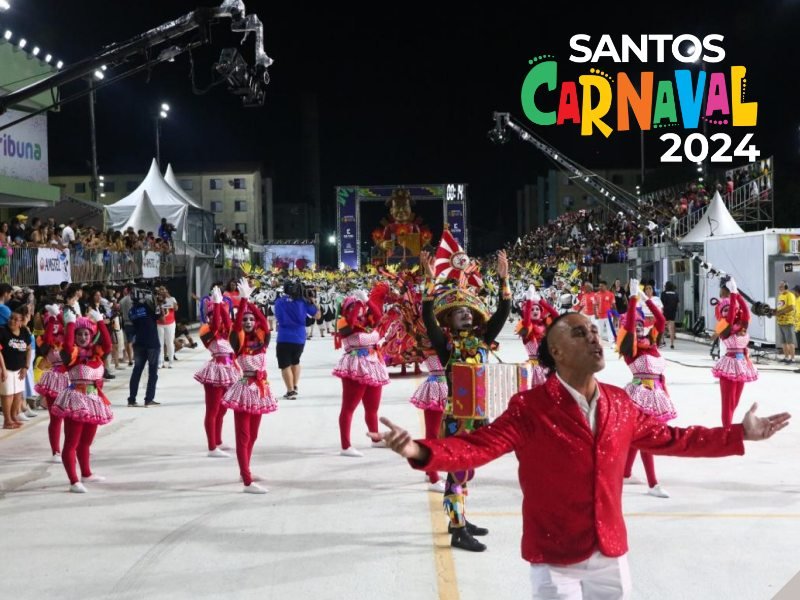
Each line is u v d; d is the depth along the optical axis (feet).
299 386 50.01
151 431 36.01
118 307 60.34
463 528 19.92
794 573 17.97
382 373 31.22
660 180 177.78
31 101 85.40
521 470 11.08
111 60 35.65
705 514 22.50
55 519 22.74
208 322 30.50
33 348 42.86
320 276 97.35
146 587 17.54
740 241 70.18
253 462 29.63
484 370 19.01
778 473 27.09
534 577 10.98
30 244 56.18
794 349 59.16
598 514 10.66
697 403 41.22
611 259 117.39
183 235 116.78
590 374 10.90
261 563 18.94
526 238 218.38
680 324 90.38
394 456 30.50
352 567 18.60
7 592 17.34
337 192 179.01
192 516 22.89
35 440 34.19
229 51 36.86
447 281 20.70
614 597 10.88
